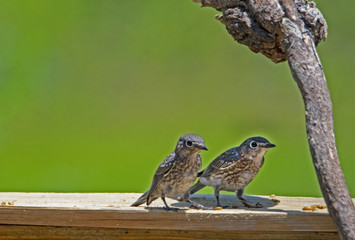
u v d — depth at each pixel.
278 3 7.15
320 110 6.48
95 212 7.38
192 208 8.11
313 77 6.67
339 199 6.06
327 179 6.16
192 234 7.32
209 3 7.72
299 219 7.14
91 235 7.44
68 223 7.41
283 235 7.18
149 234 7.38
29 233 7.49
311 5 7.25
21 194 8.88
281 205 8.15
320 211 7.34
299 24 7.01
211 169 8.77
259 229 7.20
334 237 7.12
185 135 8.10
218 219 7.25
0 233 7.52
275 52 7.47
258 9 7.21
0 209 7.50
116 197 8.73
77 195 8.87
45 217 7.44
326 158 6.24
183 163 8.05
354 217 5.99
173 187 8.16
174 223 7.30
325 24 7.21
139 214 7.34
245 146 8.59
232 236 7.26
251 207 8.18
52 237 7.46
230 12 7.49
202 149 7.87
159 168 8.16
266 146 8.52
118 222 7.36
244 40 7.52
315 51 6.89
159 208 7.53
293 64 6.82
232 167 8.61
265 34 7.29
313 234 7.15
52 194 8.87
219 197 9.02
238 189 8.81
